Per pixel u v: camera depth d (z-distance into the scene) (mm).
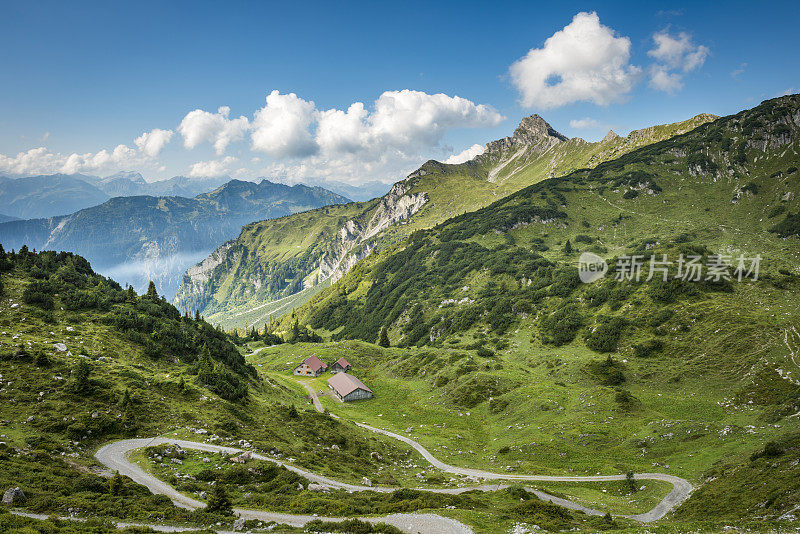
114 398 61594
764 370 93938
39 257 128250
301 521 37125
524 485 61250
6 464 38469
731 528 36969
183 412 65625
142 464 47062
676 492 57250
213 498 37969
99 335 89812
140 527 31312
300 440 70688
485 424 101188
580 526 41438
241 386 87312
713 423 76562
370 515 39625
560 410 95188
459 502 46094
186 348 101625
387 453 79125
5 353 64750
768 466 51688
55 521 30016
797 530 33531
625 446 76312
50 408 54656
